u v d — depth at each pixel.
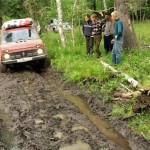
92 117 9.04
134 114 8.48
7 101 10.45
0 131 8.44
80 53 14.92
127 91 9.76
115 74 10.99
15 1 25.05
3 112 9.73
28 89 11.53
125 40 13.51
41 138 7.76
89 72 11.73
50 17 20.02
